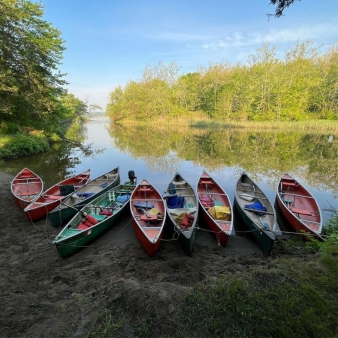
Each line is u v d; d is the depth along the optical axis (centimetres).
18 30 1583
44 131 2255
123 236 661
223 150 1939
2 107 1575
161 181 1151
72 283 438
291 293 345
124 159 1644
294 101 3753
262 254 564
